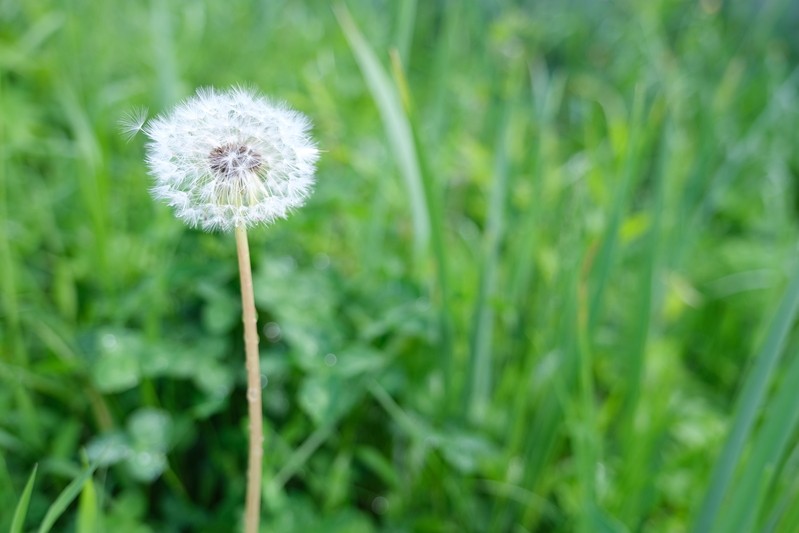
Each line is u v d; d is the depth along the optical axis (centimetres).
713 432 44
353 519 37
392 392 42
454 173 57
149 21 69
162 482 41
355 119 62
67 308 44
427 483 41
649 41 77
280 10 83
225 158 26
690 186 60
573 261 43
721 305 60
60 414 42
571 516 40
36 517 37
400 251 52
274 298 41
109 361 38
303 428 41
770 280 58
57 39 65
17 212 49
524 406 42
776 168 70
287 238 45
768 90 79
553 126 77
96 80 62
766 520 35
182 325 43
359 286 45
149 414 39
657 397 43
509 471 42
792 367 32
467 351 43
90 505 30
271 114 27
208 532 38
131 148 56
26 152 55
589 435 36
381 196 47
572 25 92
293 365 40
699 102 75
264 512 38
